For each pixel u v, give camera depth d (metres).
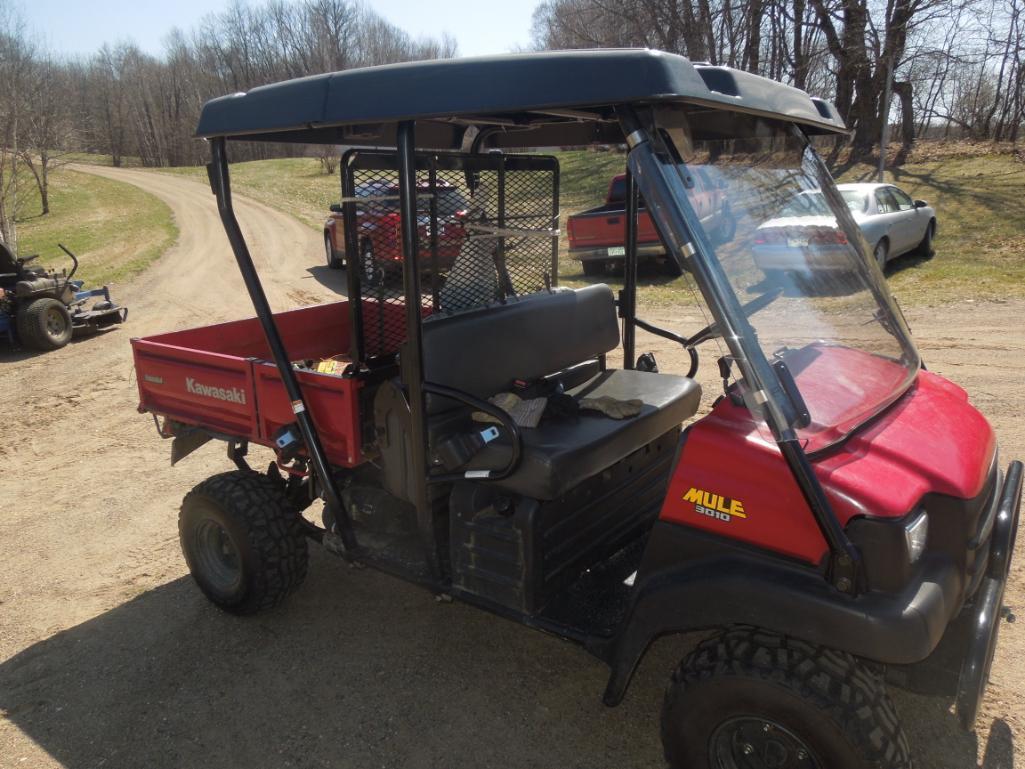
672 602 2.29
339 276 15.91
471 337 3.22
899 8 20.72
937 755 2.72
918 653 1.99
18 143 28.66
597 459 2.89
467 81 2.37
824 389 2.43
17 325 9.74
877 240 11.05
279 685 3.27
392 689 3.21
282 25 78.00
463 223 3.39
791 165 2.89
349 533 3.39
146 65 79.31
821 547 2.13
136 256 19.19
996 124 28.48
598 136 3.99
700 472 2.34
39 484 5.63
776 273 2.52
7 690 3.32
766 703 2.14
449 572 3.10
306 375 3.38
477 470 2.82
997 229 13.64
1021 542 4.07
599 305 4.04
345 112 2.64
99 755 2.91
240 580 3.61
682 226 2.16
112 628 3.76
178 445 4.13
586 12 33.94
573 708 3.07
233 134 3.08
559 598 2.90
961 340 8.01
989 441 2.63
